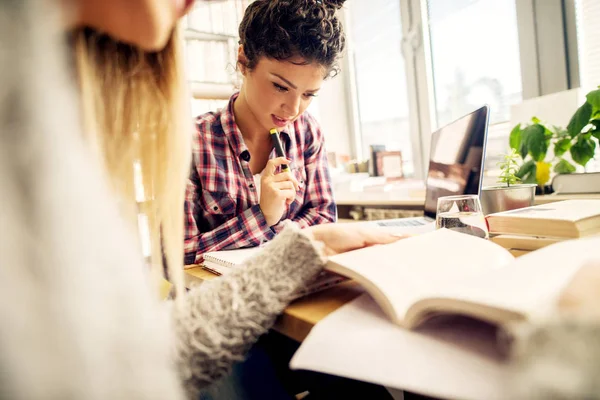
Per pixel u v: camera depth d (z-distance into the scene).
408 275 0.38
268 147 1.20
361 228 0.54
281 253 0.43
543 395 0.14
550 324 0.16
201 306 0.38
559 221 0.51
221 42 2.01
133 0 0.28
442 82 1.97
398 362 0.26
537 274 0.28
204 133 1.07
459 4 1.82
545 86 1.50
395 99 2.27
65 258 0.15
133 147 0.56
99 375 0.15
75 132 0.18
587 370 0.14
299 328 0.38
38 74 0.16
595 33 1.35
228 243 0.89
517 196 0.84
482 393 0.21
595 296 0.18
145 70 0.55
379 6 2.28
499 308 0.23
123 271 0.18
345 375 0.26
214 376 0.37
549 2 1.44
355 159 2.60
